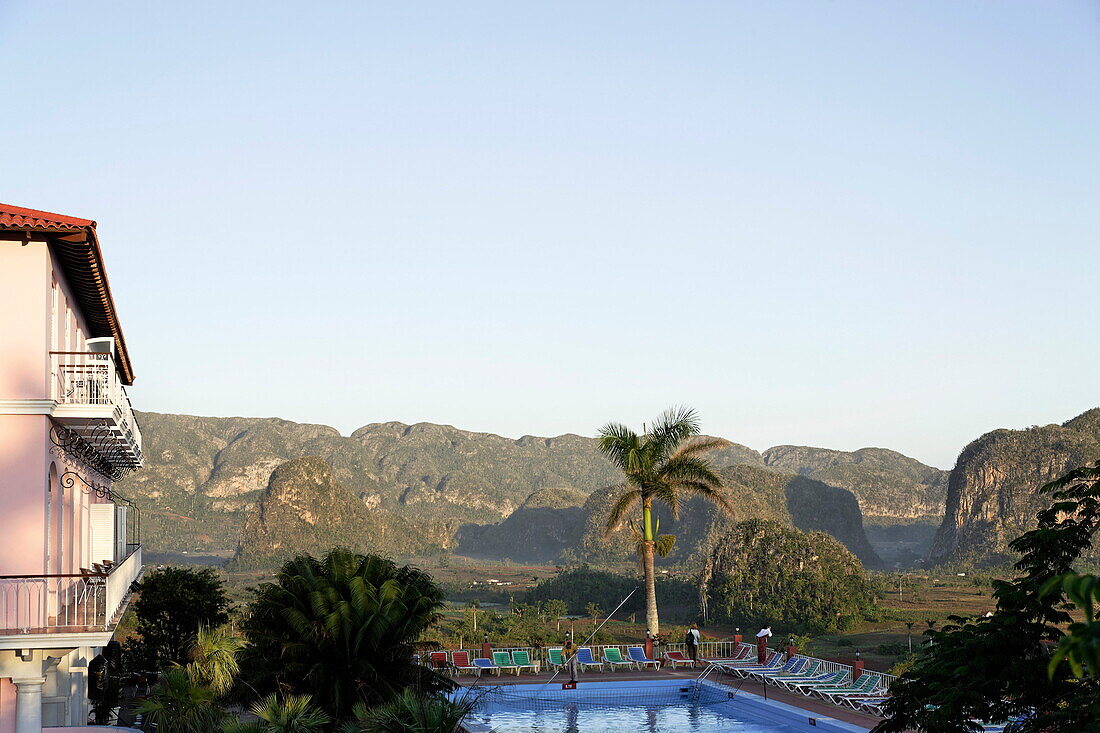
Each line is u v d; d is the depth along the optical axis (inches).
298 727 594.9
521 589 5216.5
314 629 720.3
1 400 585.3
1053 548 430.6
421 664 814.5
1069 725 376.5
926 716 455.2
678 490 1339.8
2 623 572.7
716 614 2625.5
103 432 679.1
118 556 905.5
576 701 1065.5
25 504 586.9
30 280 599.2
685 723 948.0
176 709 633.0
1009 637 426.3
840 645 2036.2
